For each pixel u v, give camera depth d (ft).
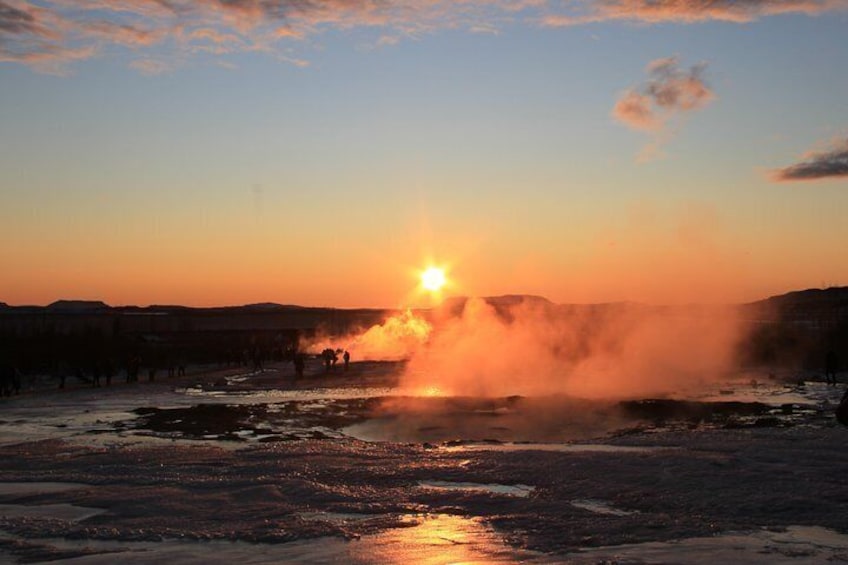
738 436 68.80
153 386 154.40
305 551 34.19
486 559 32.55
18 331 347.56
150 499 45.24
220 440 78.59
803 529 37.60
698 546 34.30
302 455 61.67
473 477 51.39
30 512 42.73
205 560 32.86
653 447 64.44
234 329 465.88
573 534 36.76
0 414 102.37
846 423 59.98
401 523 39.37
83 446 70.79
